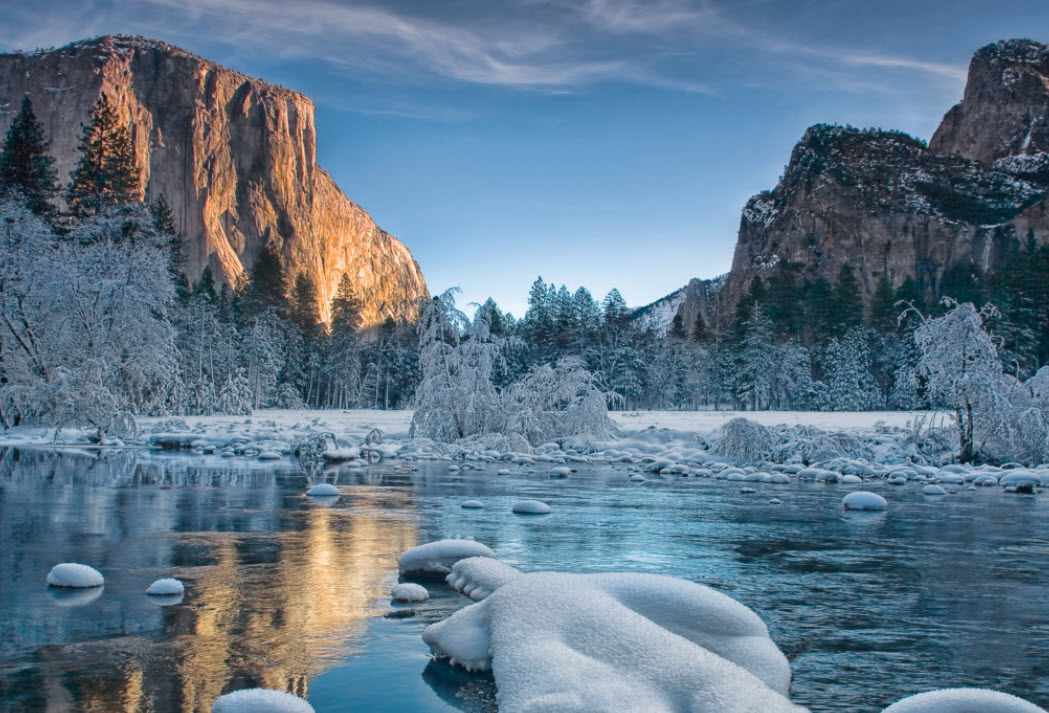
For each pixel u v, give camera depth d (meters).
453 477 21.66
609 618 5.48
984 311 28.14
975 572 9.59
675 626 5.95
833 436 27.48
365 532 11.67
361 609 7.23
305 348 93.44
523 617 5.64
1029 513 15.59
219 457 27.30
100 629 6.41
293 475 20.98
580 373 34.69
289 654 5.89
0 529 11.30
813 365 94.19
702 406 98.19
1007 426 26.83
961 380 27.03
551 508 15.30
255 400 72.62
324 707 4.88
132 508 13.71
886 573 9.49
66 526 11.65
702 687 4.61
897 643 6.59
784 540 11.88
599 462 29.02
